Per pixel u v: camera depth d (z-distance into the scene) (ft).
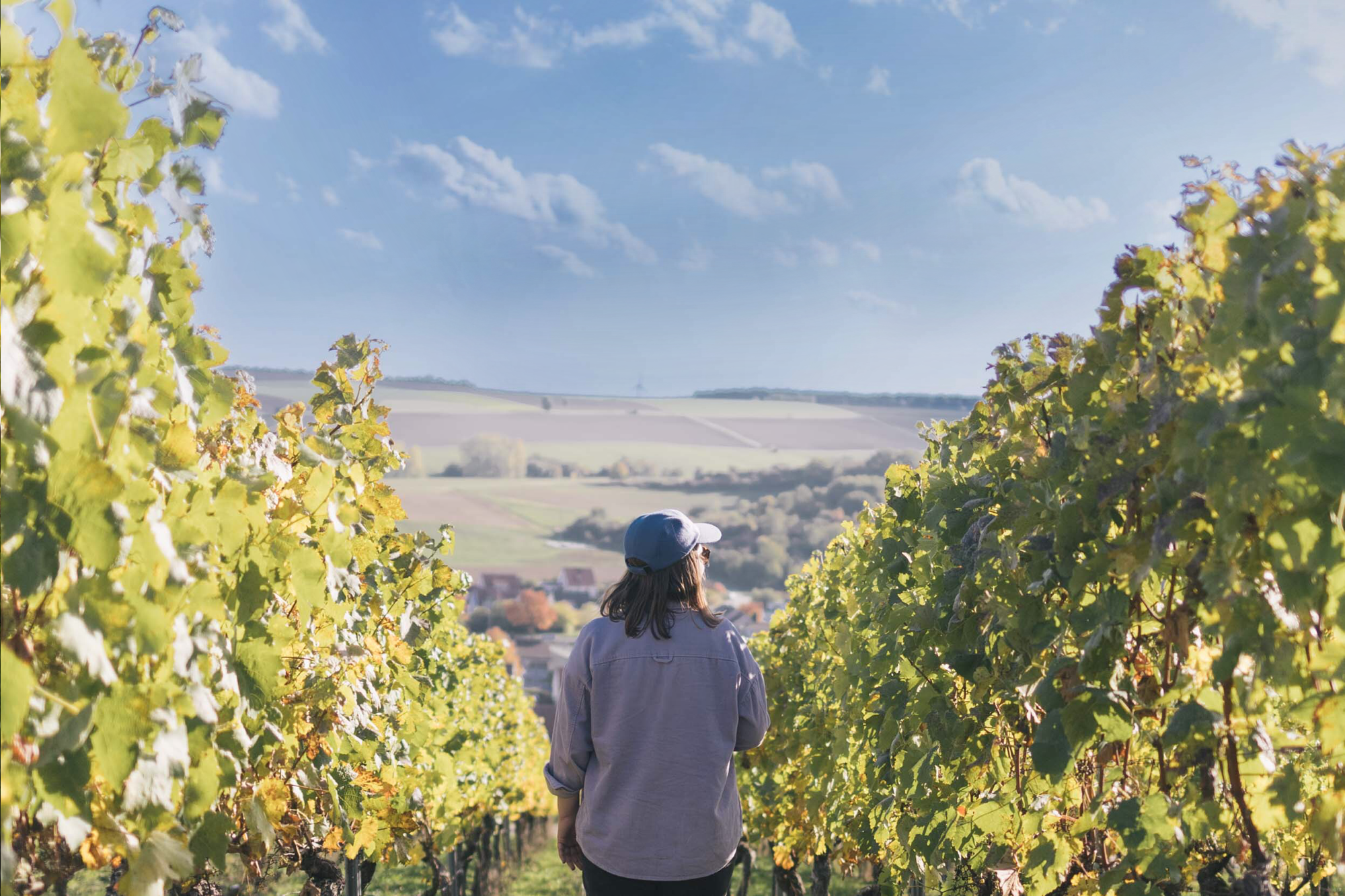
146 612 5.09
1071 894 7.80
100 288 4.41
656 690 8.54
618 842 8.43
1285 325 5.21
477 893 41.09
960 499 10.02
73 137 4.30
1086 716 6.63
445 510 393.09
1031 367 8.92
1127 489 6.62
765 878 43.50
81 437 4.71
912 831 10.50
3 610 4.67
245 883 10.34
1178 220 6.13
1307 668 5.74
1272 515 5.57
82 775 4.91
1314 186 5.34
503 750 43.32
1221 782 6.42
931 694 10.00
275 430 11.22
